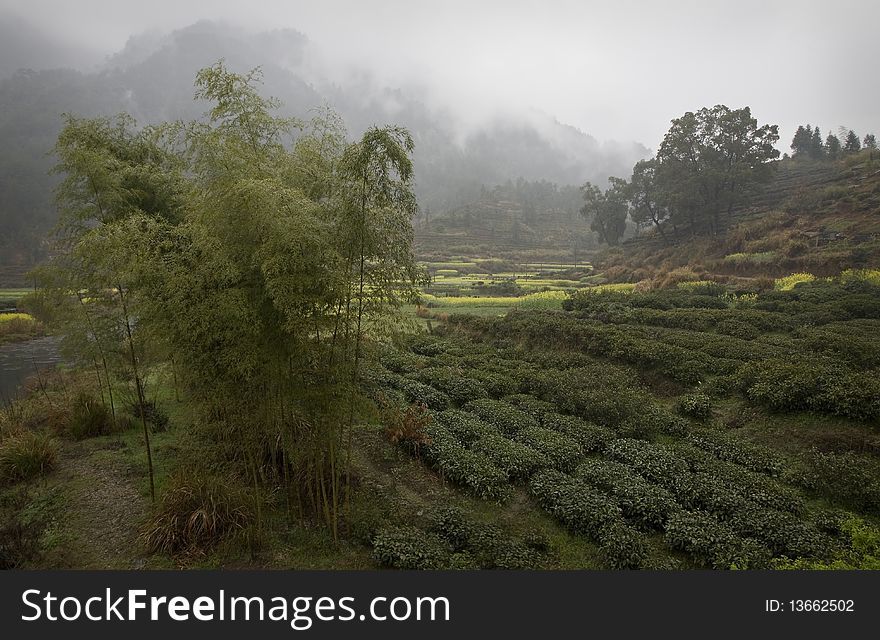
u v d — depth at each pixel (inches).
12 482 495.5
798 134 3932.1
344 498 455.5
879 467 476.4
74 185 472.7
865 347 765.9
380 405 587.2
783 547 380.5
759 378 687.1
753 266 1815.9
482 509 461.7
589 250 4982.8
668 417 644.7
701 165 2583.7
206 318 340.5
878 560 349.1
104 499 464.1
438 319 1501.0
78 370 636.1
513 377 843.4
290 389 384.2
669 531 401.1
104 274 392.8
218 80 449.1
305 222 334.3
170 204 585.3
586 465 523.2
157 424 634.8
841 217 1939.0
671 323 1173.7
